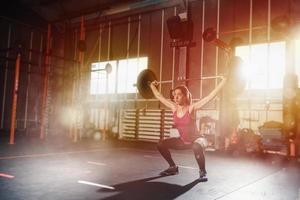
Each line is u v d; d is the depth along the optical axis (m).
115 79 10.11
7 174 3.47
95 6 9.89
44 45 10.91
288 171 4.33
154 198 2.65
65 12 10.55
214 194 2.85
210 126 7.20
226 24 7.88
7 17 9.88
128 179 3.43
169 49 8.93
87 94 10.69
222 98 6.97
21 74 10.23
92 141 8.65
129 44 9.87
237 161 5.29
